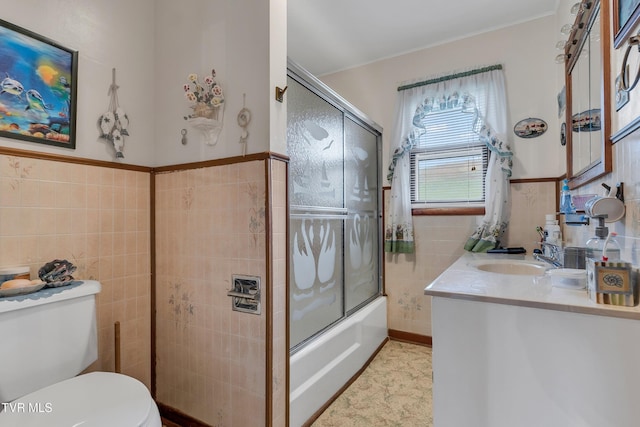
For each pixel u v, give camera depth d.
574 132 1.73
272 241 1.41
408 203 2.64
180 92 1.70
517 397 0.97
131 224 1.67
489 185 2.32
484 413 1.01
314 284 1.87
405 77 2.78
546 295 1.01
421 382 2.06
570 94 1.79
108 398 1.03
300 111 1.74
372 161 2.73
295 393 1.56
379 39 2.59
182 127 1.69
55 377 1.19
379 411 1.75
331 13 2.28
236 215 1.49
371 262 2.69
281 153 1.49
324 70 3.10
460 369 1.05
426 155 2.69
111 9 1.62
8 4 1.25
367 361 2.31
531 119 2.31
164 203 1.73
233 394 1.48
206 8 1.61
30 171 1.31
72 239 1.44
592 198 1.21
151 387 1.74
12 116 1.26
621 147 1.08
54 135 1.39
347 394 1.92
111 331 1.58
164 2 1.77
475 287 1.13
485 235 2.30
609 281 0.89
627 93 1.02
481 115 2.41
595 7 1.34
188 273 1.63
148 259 1.75
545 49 2.28
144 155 1.75
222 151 1.55
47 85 1.37
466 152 2.54
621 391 0.85
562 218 2.10
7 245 1.24
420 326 2.68
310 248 1.83
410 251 2.62
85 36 1.51
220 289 1.53
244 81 1.48
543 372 0.94
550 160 2.26
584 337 0.89
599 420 0.87
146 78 1.77
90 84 1.53
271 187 1.41
